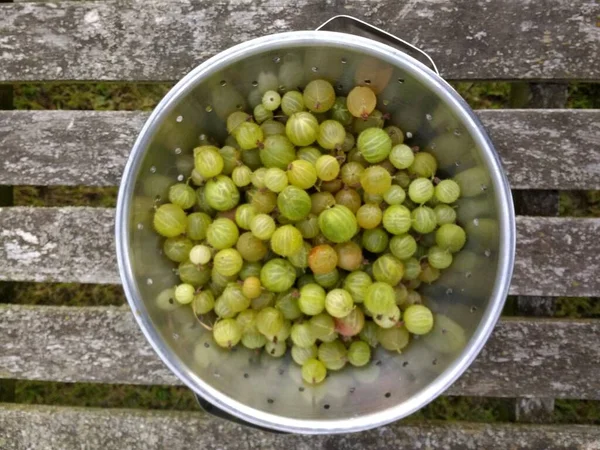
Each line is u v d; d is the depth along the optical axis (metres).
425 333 0.35
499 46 0.40
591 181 0.40
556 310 0.47
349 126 0.36
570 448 0.41
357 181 0.35
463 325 0.34
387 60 0.32
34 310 0.42
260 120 0.37
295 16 0.40
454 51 0.40
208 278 0.36
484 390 0.41
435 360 0.34
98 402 0.47
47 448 0.42
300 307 0.34
